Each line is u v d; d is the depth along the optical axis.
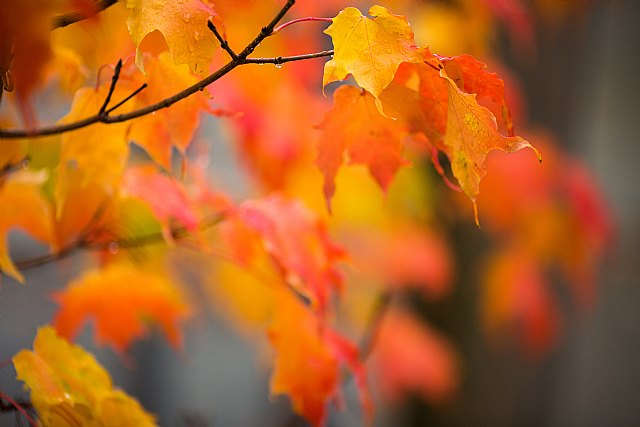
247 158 1.49
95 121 1.13
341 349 1.27
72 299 1.36
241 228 1.32
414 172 1.76
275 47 1.42
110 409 1.17
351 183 1.67
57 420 1.16
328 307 1.29
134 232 1.42
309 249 1.27
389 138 1.15
